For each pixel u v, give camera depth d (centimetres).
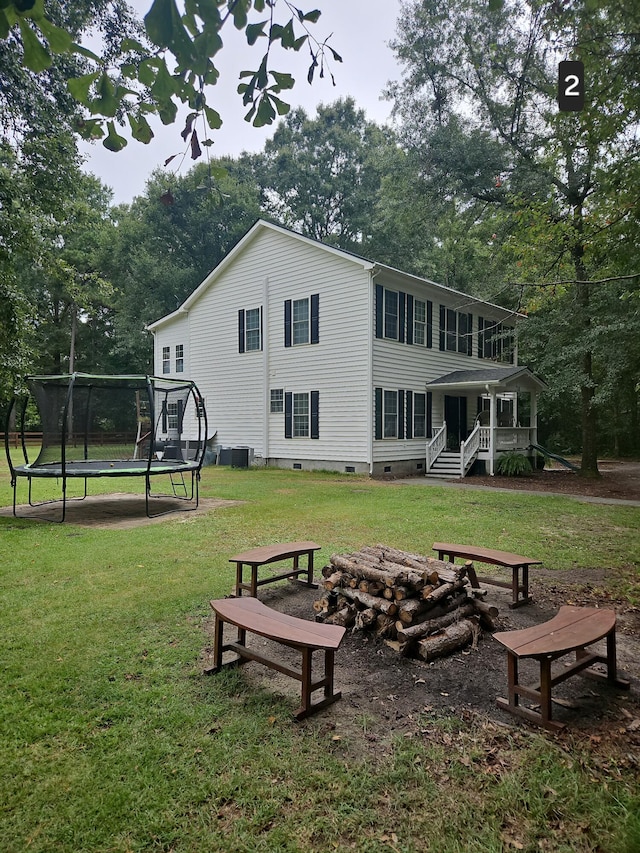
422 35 1598
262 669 328
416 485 1266
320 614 408
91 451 1201
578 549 630
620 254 627
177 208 2848
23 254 986
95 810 203
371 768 229
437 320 1716
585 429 1524
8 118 905
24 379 915
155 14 151
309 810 204
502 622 409
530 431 1845
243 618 300
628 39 502
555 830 195
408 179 1714
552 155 734
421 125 1711
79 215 1109
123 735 252
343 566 400
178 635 375
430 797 211
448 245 2281
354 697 294
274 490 1155
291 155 3284
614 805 206
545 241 711
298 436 1598
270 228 1638
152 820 198
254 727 260
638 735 256
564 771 228
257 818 200
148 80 176
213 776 223
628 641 373
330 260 1496
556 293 834
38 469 888
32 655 339
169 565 554
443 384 1598
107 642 361
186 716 269
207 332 1884
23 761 232
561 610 333
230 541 665
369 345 1412
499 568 561
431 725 264
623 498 1079
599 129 562
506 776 224
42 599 446
